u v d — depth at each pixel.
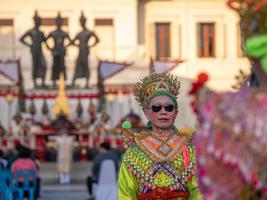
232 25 49.78
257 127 3.50
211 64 49.28
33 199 18.64
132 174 6.55
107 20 47.22
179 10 50.03
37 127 31.61
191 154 6.52
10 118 36.41
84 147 31.09
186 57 49.59
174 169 6.50
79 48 37.22
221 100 3.60
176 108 6.75
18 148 20.08
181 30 49.94
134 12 47.22
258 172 3.50
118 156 19.02
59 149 27.48
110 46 46.84
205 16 49.94
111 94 35.62
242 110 3.54
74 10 47.28
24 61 45.59
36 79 40.19
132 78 41.62
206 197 3.60
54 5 47.34
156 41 49.97
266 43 3.48
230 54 49.56
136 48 46.72
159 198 6.46
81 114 35.06
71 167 29.03
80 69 37.34
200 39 49.72
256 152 3.50
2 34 46.75
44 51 43.88
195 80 3.84
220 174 3.54
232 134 3.53
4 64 34.22
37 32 37.66
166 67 29.19
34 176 18.70
